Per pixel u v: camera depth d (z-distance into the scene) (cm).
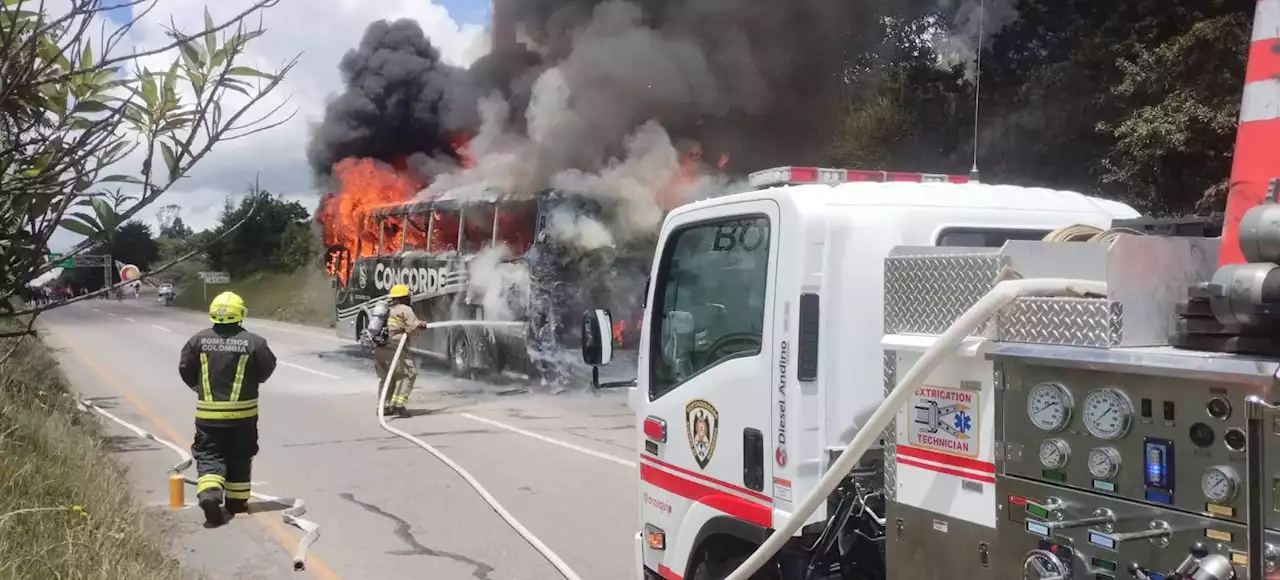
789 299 308
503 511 620
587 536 625
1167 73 966
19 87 204
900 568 252
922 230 319
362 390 1388
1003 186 355
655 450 386
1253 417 166
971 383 230
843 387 306
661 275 388
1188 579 176
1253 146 197
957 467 234
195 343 664
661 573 383
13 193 211
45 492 555
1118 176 1005
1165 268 205
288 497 727
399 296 1152
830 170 356
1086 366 197
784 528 270
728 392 336
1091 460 198
